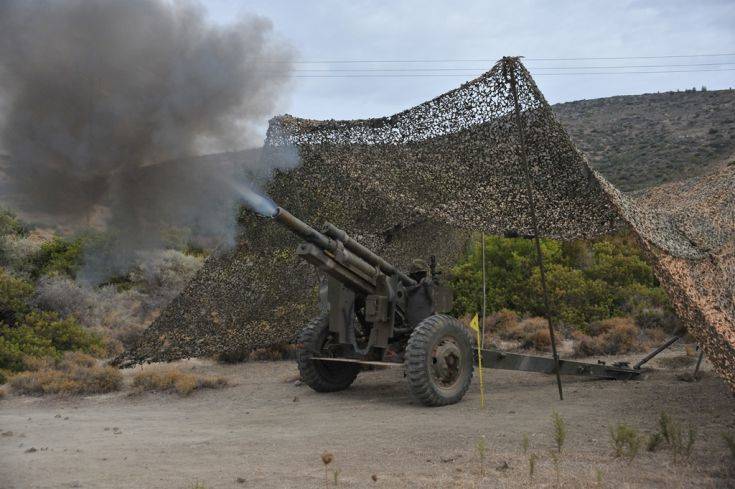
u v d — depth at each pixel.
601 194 8.05
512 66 7.88
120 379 10.57
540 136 8.06
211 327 11.52
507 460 5.20
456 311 18.20
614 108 60.22
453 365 8.37
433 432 6.40
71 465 5.52
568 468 4.91
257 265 11.45
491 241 18.98
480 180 8.80
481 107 8.37
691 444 5.13
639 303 16.97
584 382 9.70
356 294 9.20
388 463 5.30
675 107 56.16
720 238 7.36
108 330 16.41
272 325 12.02
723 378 5.66
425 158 9.17
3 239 17.98
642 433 6.00
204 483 4.88
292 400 9.16
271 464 5.42
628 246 20.58
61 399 9.70
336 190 11.38
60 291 16.39
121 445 6.36
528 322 15.88
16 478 5.11
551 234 9.09
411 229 13.16
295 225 8.17
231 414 8.27
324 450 5.86
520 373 10.88
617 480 4.57
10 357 12.22
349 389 9.94
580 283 17.44
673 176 36.94
